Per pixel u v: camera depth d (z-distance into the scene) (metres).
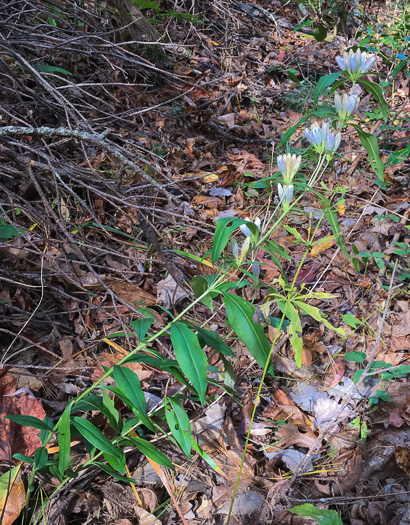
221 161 1.44
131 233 1.07
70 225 0.98
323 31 2.07
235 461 0.69
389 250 1.07
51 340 0.83
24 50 1.24
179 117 1.53
